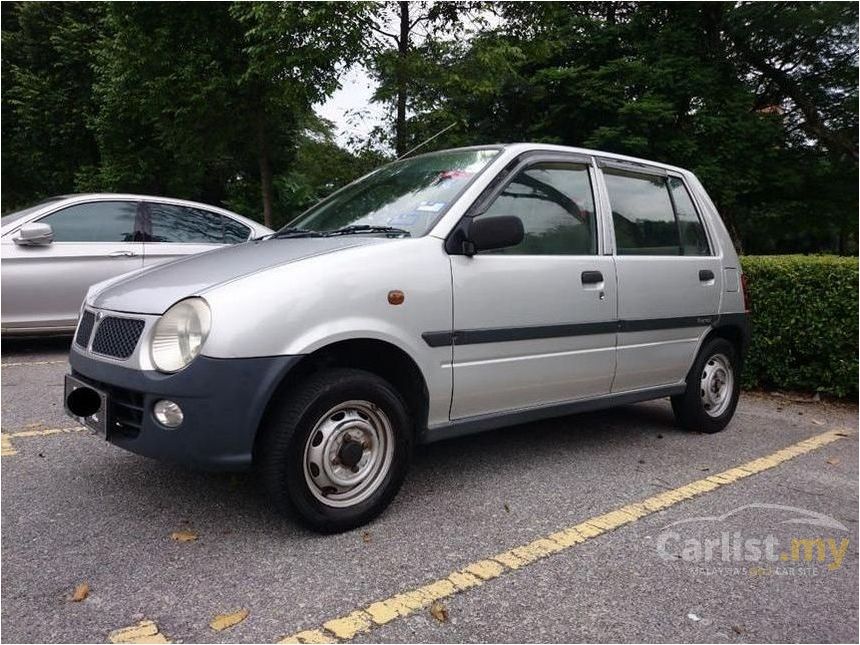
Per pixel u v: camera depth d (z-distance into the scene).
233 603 2.39
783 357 6.33
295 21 8.85
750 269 6.47
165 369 2.67
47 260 6.46
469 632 2.29
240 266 3.00
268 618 2.31
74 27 16.20
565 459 4.18
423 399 3.20
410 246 3.16
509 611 2.43
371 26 9.40
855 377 5.93
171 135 12.19
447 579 2.63
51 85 16.83
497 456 4.19
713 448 4.58
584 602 2.52
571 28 15.77
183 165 16.09
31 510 3.10
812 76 17.28
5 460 3.74
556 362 3.73
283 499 2.79
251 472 3.62
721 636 2.36
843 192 17.23
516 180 3.67
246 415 2.66
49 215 6.59
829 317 6.00
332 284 2.87
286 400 2.80
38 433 4.22
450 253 3.28
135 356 2.75
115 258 6.75
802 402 6.18
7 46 16.97
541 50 11.05
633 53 15.95
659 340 4.38
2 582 2.48
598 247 4.04
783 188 16.50
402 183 3.89
